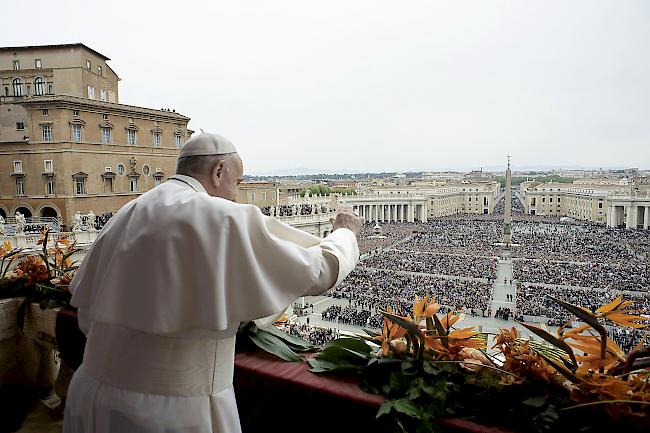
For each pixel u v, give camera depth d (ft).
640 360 8.52
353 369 10.13
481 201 474.90
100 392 7.84
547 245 238.89
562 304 8.87
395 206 368.89
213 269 7.27
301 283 7.76
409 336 10.11
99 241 8.72
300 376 10.24
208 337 7.66
